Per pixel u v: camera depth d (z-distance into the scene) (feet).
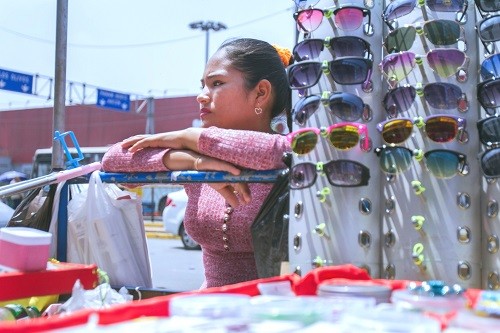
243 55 5.64
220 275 5.89
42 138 95.50
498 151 3.42
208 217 5.68
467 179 3.63
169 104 87.10
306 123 4.11
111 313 2.31
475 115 3.79
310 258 3.88
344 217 3.80
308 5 4.38
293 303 2.29
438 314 2.40
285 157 4.34
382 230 3.84
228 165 4.54
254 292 3.00
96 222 5.74
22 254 3.34
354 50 4.06
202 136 4.63
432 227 3.58
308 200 3.93
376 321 1.94
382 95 4.13
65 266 3.76
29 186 5.33
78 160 6.47
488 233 3.56
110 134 90.02
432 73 3.79
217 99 5.60
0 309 4.18
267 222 4.54
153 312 2.44
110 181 5.42
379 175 3.91
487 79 3.58
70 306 4.00
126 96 71.15
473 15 3.95
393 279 3.70
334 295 2.68
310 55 4.20
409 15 3.96
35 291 3.35
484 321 2.11
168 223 38.17
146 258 6.06
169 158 4.85
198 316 2.15
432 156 3.56
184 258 32.60
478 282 3.54
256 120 5.72
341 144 3.84
